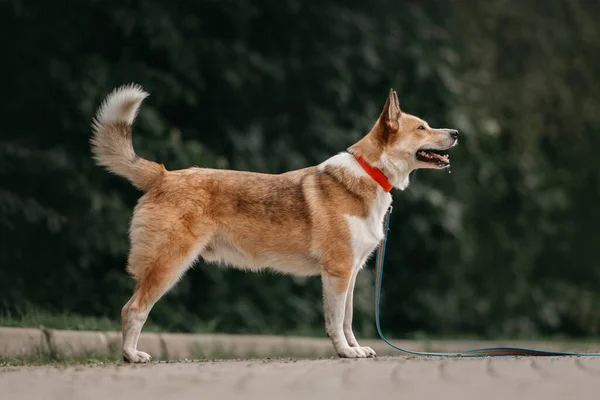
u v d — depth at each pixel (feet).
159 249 23.61
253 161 50.47
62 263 45.24
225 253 25.26
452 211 56.85
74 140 47.47
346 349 24.54
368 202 25.36
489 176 63.36
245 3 51.01
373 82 57.16
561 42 75.92
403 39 58.65
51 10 48.14
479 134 62.23
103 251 45.39
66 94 46.70
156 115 46.42
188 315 46.37
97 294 44.96
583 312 65.57
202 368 19.69
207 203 24.44
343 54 55.36
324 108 55.47
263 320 47.78
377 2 59.62
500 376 17.51
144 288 23.53
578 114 74.13
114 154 24.49
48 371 19.75
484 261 65.72
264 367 19.58
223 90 51.57
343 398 15.37
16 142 46.32
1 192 43.34
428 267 59.36
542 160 72.08
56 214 43.91
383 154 25.84
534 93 71.77
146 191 24.57
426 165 26.61
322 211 25.04
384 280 58.03
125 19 46.80
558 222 73.26
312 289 50.29
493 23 72.84
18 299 42.16
